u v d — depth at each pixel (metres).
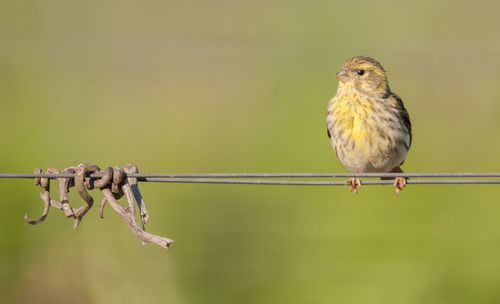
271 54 26.94
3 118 19.19
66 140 17.81
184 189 15.59
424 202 15.07
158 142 17.89
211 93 21.41
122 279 11.62
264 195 15.39
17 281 11.79
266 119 19.16
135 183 6.64
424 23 31.20
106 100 20.95
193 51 27.84
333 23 31.39
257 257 12.42
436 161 17.20
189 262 12.28
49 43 29.81
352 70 8.58
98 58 26.94
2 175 6.61
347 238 13.20
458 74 23.16
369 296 11.59
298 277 11.83
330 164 16.78
